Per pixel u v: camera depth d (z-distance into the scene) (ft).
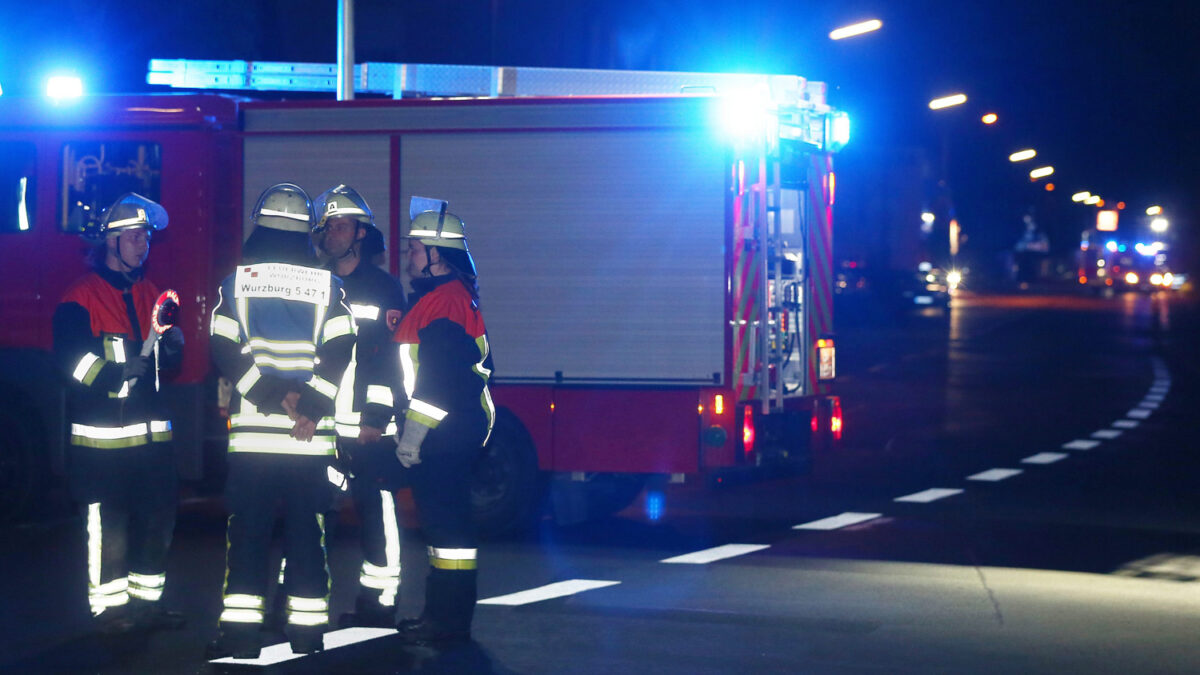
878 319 161.79
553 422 37.86
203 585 32.53
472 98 38.47
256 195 39.75
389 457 27.81
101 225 27.40
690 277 37.14
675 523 41.98
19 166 41.01
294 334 24.63
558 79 42.45
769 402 39.04
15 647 26.81
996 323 164.96
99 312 26.94
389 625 28.35
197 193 39.42
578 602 30.89
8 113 40.93
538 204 37.93
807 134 40.63
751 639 27.78
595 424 37.63
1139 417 73.00
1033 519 43.19
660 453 37.29
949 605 30.99
